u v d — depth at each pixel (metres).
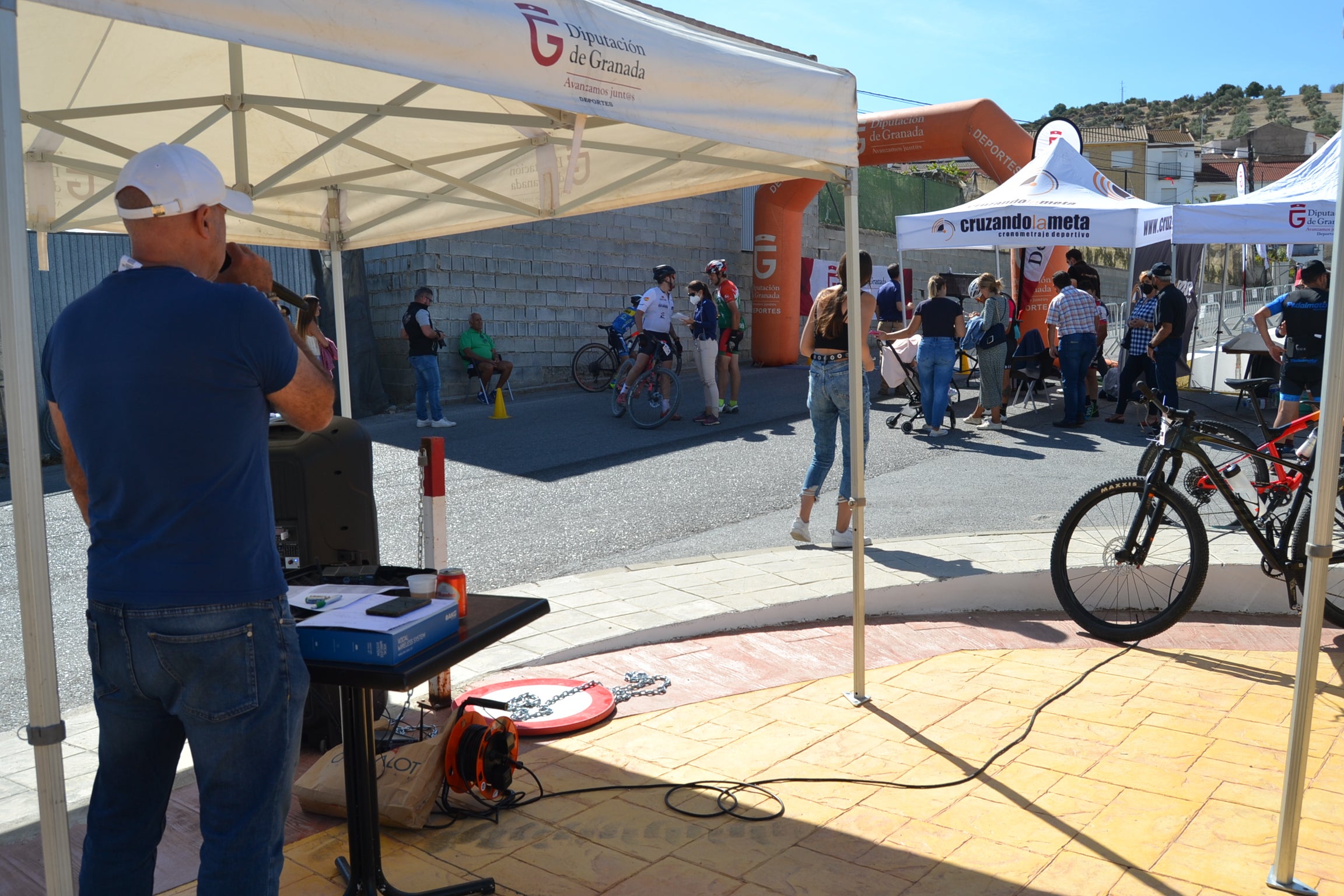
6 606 6.02
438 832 3.01
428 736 3.50
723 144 3.44
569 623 4.80
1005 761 3.47
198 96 3.87
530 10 2.46
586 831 3.01
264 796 1.91
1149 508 4.77
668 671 4.37
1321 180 10.19
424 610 2.28
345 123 4.15
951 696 4.09
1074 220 10.72
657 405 11.56
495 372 14.55
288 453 3.27
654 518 7.54
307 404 2.01
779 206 17.25
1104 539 5.08
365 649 2.12
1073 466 9.09
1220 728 3.73
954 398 12.95
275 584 1.92
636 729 3.78
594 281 16.55
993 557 5.72
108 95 3.67
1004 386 11.80
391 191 4.32
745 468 9.24
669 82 2.88
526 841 2.95
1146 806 3.14
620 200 4.35
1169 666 4.43
